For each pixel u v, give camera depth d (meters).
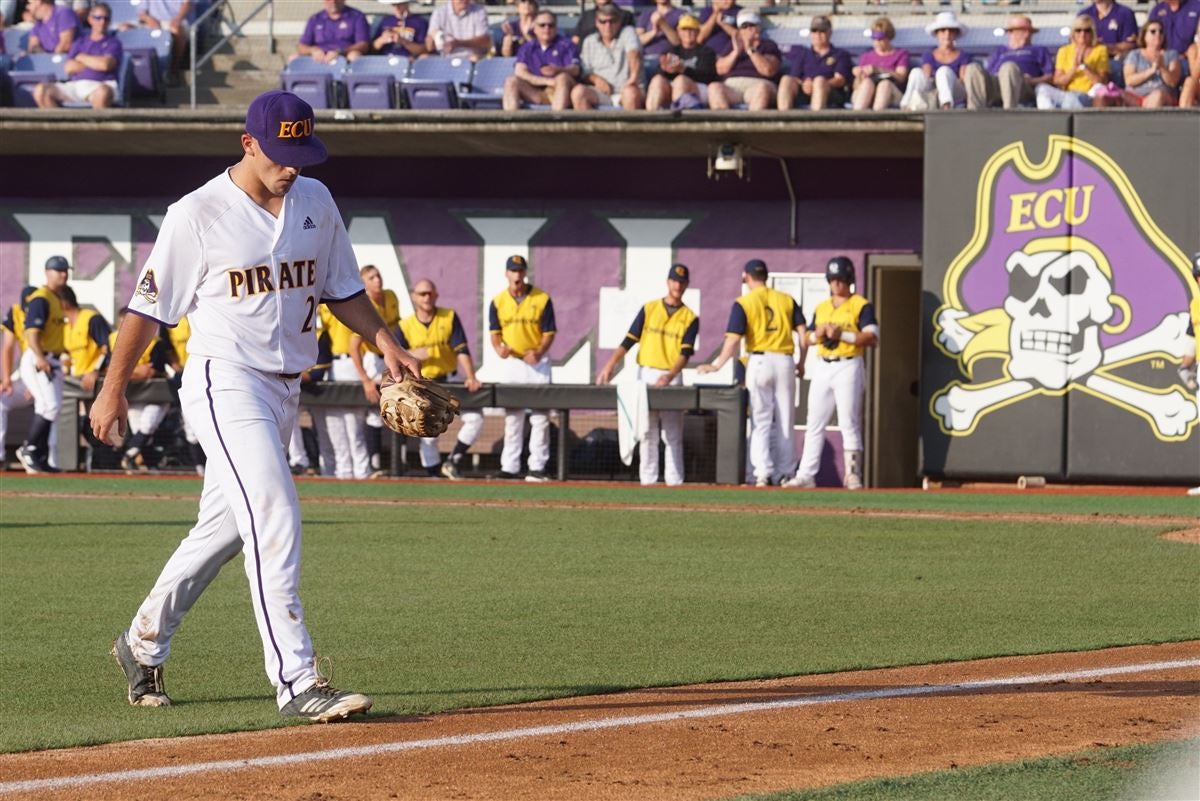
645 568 19.89
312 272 10.73
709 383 37.03
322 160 10.38
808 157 40.12
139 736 9.94
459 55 41.34
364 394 35.44
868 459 40.41
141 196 43.28
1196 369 34.53
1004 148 35.53
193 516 26.09
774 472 35.03
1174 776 8.72
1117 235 35.12
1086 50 37.44
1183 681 12.15
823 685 11.98
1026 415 35.44
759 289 34.53
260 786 8.55
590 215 41.94
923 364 35.94
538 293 36.12
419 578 18.83
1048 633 14.83
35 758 9.30
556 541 22.86
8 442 41.22
